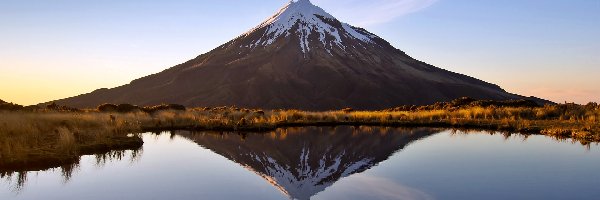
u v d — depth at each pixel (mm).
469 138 27938
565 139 26734
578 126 31547
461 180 15242
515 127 33281
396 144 25359
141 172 16953
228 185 14930
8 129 23703
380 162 19203
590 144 24125
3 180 15367
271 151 23094
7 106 45156
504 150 22125
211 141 27219
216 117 45312
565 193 13367
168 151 22484
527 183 14625
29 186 14641
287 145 25547
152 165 18422
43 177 15906
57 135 24719
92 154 21188
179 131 33750
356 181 15383
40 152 19312
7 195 13562
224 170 17562
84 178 15781
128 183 15148
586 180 15023
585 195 13102
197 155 21266
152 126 35656
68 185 14781
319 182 15336
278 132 33656
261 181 15531
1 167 16984
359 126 39344
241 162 19484
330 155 21719
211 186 14766
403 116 44406
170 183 15039
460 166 17797
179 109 61625
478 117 43250
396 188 14273
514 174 16047
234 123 37062
